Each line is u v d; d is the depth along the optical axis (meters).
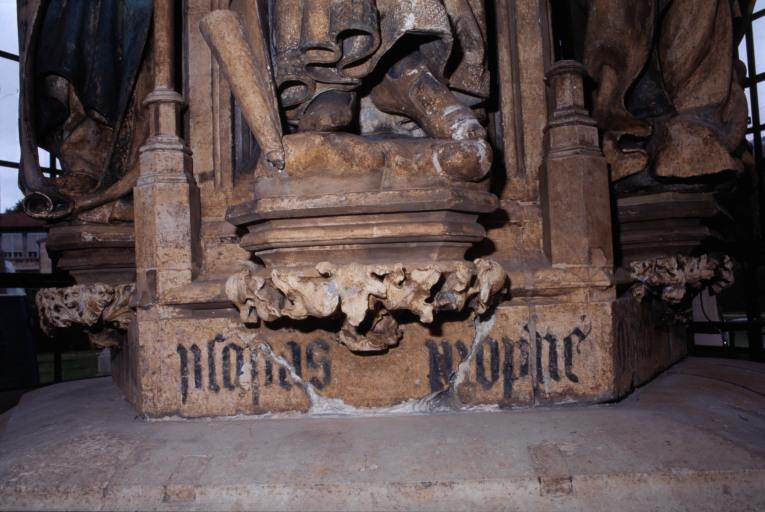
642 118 2.88
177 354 2.37
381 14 2.17
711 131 2.70
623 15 2.83
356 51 2.13
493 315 2.35
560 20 3.49
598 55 2.86
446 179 2.11
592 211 2.42
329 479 1.76
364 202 2.03
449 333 2.34
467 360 2.34
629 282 2.65
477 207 2.14
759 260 4.20
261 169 2.18
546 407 2.33
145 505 1.75
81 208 2.79
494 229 2.55
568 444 1.92
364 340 2.23
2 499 1.78
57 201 2.78
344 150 2.08
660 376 2.97
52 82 2.93
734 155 2.71
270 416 2.33
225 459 1.89
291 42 2.22
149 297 2.39
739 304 6.70
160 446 2.01
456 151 2.08
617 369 2.38
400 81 2.30
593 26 2.89
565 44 3.48
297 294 2.06
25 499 1.78
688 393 2.54
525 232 2.58
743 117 2.77
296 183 2.09
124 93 2.85
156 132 2.51
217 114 2.65
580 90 2.56
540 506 1.72
